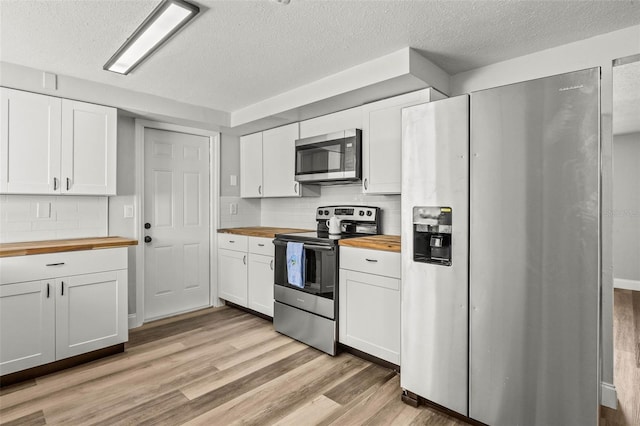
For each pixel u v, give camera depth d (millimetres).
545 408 1454
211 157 3793
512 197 1525
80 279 2350
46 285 2201
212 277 3787
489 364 1598
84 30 1894
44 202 2643
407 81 2254
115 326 2516
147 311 3287
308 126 3219
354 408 1853
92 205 2889
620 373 1840
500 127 1553
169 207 3465
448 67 2434
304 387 2064
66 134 2551
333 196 3365
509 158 1530
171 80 2672
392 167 2527
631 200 1831
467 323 1663
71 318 2311
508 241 1537
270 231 3373
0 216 2459
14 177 2336
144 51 2117
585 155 1351
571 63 2062
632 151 1841
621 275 1853
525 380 1501
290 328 2854
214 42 2047
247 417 1764
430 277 1795
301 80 2684
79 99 2611
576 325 1381
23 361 2111
